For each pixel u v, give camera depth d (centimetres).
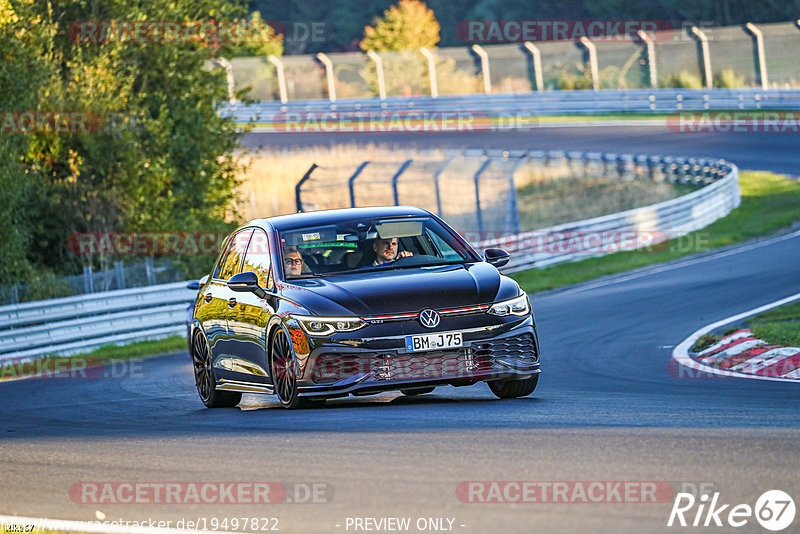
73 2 9494
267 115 18175
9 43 8056
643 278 7900
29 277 8119
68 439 3020
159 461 2452
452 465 2114
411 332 2933
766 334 4516
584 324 5850
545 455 2153
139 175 9231
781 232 9794
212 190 10288
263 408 3469
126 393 4597
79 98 8794
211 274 3950
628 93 16812
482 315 2994
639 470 1975
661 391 3428
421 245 3341
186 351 6944
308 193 12731
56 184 8981
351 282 3108
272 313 3158
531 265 9212
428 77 19612
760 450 2100
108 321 7269
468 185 12662
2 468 2564
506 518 1716
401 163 10888
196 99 10212
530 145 15375
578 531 1628
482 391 3591
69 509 2008
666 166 13400
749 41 18788
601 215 12050
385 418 2802
